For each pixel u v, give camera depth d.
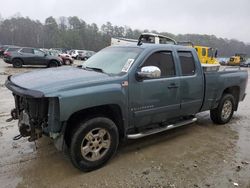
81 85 3.72
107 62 4.71
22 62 20.45
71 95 3.56
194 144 5.15
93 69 4.67
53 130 3.61
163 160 4.41
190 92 5.25
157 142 5.18
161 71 4.73
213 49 22.52
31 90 3.55
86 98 3.68
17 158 4.30
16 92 3.76
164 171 4.04
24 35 96.75
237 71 6.55
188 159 4.48
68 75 4.12
